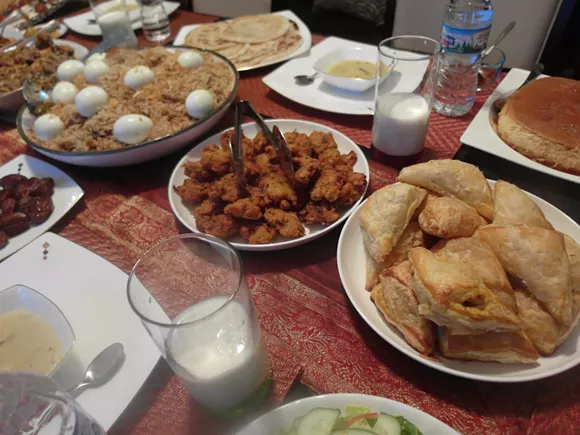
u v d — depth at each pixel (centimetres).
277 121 106
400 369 61
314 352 64
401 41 129
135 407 58
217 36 156
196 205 90
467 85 108
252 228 80
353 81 117
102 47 149
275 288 74
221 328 50
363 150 104
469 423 55
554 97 100
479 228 65
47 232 84
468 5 112
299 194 86
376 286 67
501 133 98
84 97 107
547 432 54
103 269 75
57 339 60
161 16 165
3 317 62
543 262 57
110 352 61
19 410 40
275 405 58
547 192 89
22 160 103
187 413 58
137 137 99
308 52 142
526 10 149
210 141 101
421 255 59
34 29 172
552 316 57
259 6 212
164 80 119
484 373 56
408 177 75
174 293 60
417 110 92
